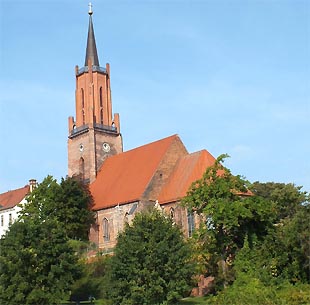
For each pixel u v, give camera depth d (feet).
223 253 236.22
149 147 366.84
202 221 254.68
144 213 224.33
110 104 416.26
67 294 211.20
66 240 224.33
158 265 201.05
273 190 391.86
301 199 366.43
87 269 251.19
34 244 212.02
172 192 327.88
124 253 202.90
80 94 416.05
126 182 356.79
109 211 350.64
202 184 246.47
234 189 242.78
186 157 343.26
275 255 225.56
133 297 195.42
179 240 210.79
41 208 337.93
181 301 230.27
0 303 202.69
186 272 203.10
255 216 239.91
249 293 182.39
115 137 411.75
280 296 179.22
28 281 206.08
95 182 389.39
